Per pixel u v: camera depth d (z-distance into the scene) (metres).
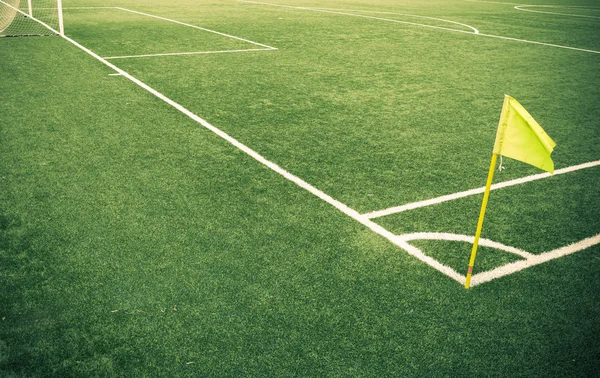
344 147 5.68
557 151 5.80
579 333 2.98
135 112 6.57
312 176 4.93
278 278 3.39
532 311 3.16
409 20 16.03
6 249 3.62
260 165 5.12
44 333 2.88
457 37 13.06
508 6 21.08
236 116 6.56
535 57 10.83
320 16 16.41
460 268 3.58
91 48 10.39
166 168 4.98
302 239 3.85
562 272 3.57
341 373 2.66
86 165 4.98
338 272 3.48
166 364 2.69
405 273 3.50
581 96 8.00
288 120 6.48
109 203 4.28
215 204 4.32
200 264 3.51
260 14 16.59
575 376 2.67
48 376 2.60
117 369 2.65
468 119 6.77
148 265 3.48
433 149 5.72
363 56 10.45
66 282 3.30
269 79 8.45
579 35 13.84
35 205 4.22
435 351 2.83
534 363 2.76
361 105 7.20
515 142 3.00
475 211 4.39
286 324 2.99
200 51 10.43
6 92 7.21
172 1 19.77
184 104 6.98
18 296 3.16
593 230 4.14
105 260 3.53
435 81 8.66
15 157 5.11
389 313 3.11
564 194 4.75
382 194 4.63
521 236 4.02
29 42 10.77
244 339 2.87
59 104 6.78
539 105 7.49
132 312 3.05
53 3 17.84
